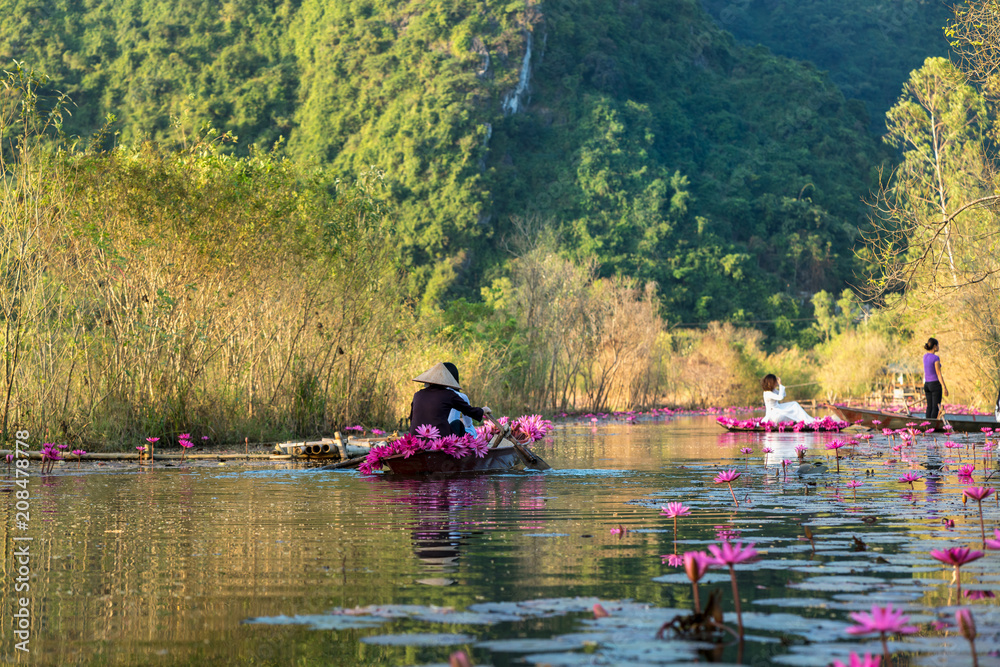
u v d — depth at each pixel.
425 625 2.73
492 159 106.25
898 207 16.11
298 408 13.84
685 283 99.56
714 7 169.38
